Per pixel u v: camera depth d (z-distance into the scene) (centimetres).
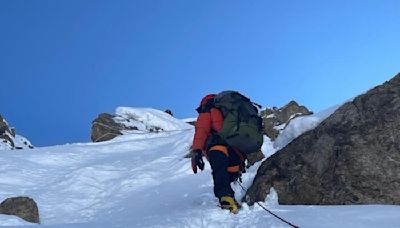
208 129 481
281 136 982
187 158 1467
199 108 494
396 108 670
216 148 477
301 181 684
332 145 682
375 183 617
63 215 1135
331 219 390
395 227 345
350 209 427
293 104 1802
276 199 695
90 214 1113
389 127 653
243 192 810
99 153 1898
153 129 2769
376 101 698
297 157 716
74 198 1255
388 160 628
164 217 432
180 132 2431
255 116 482
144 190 1198
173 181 1220
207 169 1275
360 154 642
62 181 1408
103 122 2633
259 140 482
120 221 430
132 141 2081
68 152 1883
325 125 720
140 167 1473
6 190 1311
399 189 607
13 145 2858
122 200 1162
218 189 466
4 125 2909
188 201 891
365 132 664
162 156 1597
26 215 1055
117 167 1514
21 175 1478
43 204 1207
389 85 712
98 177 1420
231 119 471
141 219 434
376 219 377
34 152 1866
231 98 482
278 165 730
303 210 443
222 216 440
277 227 380
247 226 400
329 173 662
